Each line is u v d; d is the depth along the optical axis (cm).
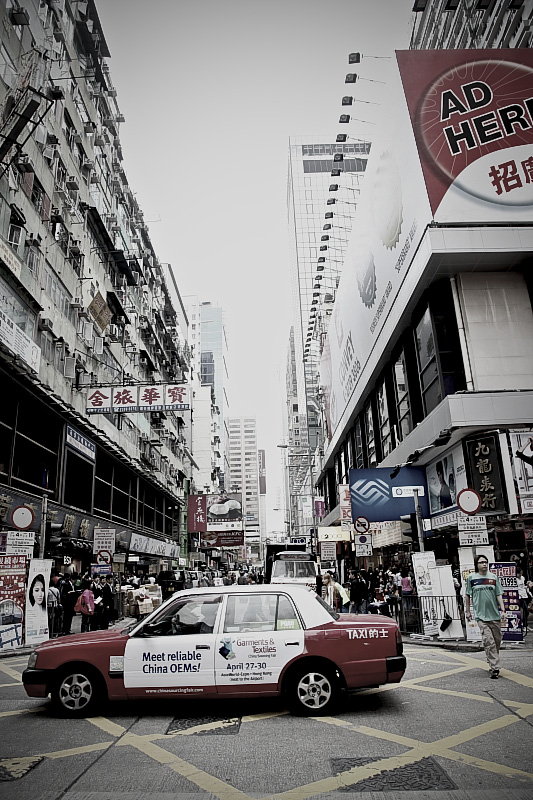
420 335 1959
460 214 1666
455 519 1709
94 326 2647
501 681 767
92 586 1580
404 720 586
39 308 1886
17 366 1689
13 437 1823
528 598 1351
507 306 1720
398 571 1986
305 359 7238
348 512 3044
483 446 1591
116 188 3322
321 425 4875
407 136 1839
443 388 1731
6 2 1748
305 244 8200
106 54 2909
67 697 636
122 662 635
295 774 439
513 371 1664
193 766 461
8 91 1666
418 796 389
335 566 3025
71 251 2397
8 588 1313
